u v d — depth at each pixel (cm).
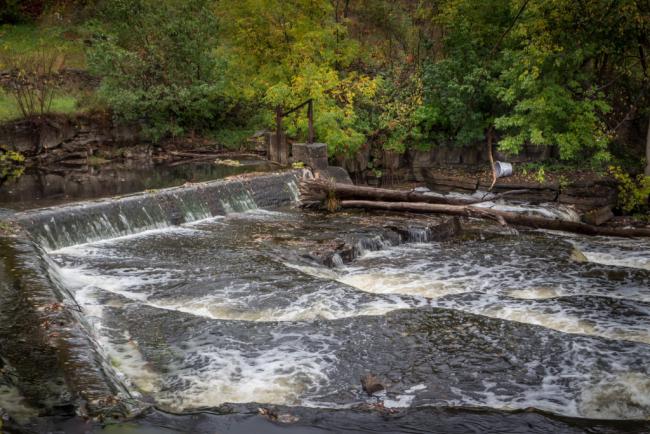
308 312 926
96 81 2212
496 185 2008
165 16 2077
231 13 2247
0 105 1941
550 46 1930
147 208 1362
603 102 2012
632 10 1866
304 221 1441
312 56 2189
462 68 2186
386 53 2519
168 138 2089
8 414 550
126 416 567
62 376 631
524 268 1171
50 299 828
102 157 1927
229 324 881
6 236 1079
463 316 924
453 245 1331
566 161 2116
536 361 800
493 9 2219
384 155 2173
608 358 805
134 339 830
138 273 1073
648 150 1967
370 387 721
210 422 572
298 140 2070
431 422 603
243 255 1175
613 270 1162
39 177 1672
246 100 2198
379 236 1310
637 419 674
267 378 746
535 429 600
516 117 2008
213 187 1509
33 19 2642
